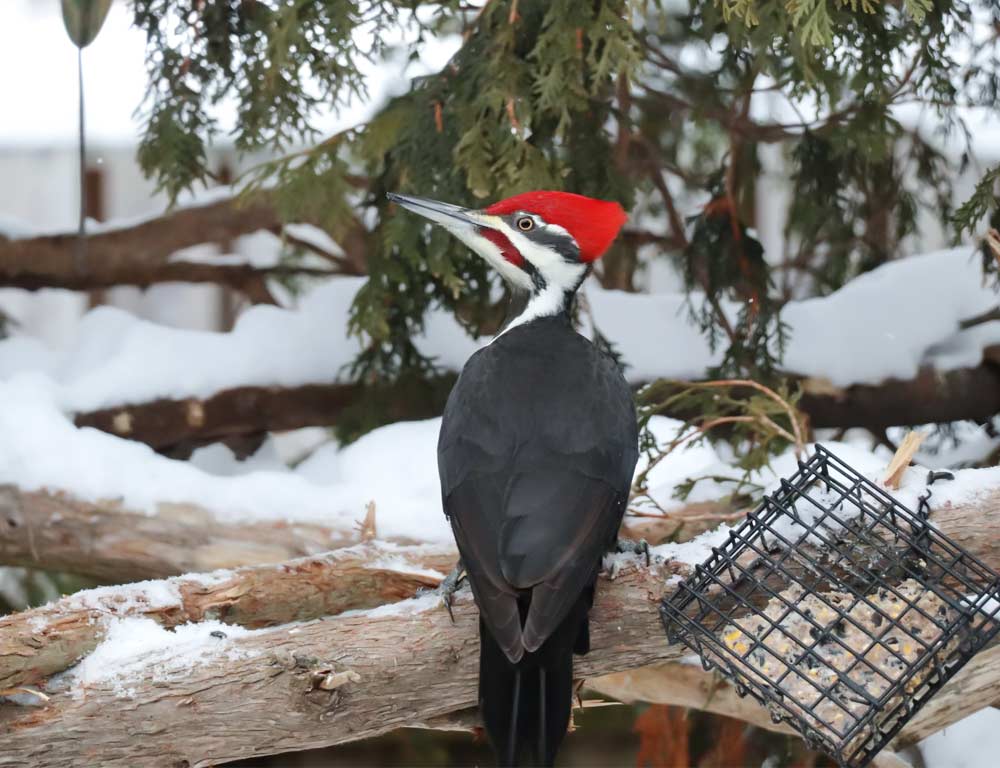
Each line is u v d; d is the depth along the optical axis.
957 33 5.65
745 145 6.86
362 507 5.32
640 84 5.39
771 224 8.87
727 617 3.82
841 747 3.56
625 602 3.93
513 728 3.51
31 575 6.79
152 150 6.05
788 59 6.17
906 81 5.82
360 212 7.63
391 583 4.35
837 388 6.54
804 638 3.80
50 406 5.80
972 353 6.61
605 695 5.91
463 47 5.57
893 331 6.66
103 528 5.39
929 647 3.67
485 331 6.56
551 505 3.64
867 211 6.96
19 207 9.71
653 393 5.80
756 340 6.37
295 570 4.27
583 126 5.90
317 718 3.74
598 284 7.45
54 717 3.61
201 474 5.50
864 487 4.04
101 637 3.78
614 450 3.88
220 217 7.78
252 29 5.73
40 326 9.31
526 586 3.47
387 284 6.36
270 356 6.61
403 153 5.77
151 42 6.00
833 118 6.32
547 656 3.58
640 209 7.64
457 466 3.83
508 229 4.59
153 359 6.55
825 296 7.14
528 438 3.83
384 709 3.84
